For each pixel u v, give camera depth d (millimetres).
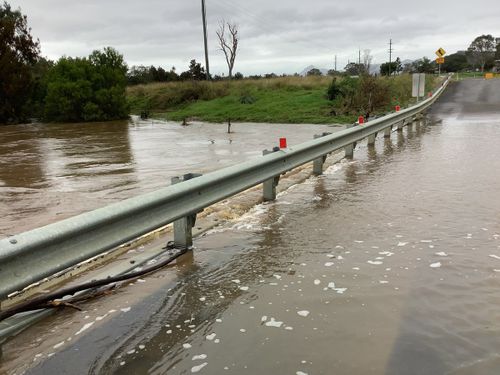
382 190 7211
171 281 3941
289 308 3377
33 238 2857
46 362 2766
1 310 3350
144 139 19312
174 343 2947
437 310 3266
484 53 129500
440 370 2570
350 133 10133
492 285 3645
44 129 28625
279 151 6809
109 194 8117
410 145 12703
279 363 2684
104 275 4008
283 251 4598
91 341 2994
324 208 6246
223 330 3094
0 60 36469
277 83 43656
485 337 2898
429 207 6059
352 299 3480
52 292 3723
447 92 40312
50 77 37469
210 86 47000
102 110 36281
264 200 6852
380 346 2830
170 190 4215
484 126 17500
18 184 9484
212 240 5016
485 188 7051
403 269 4020
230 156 12828
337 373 2570
